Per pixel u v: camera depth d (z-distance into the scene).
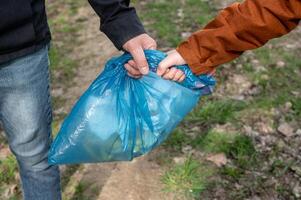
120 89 1.85
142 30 1.93
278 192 2.90
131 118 1.84
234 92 3.73
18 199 2.96
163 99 1.82
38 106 1.99
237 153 3.17
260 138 3.28
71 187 2.99
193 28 4.74
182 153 3.19
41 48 1.92
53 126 3.51
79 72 4.18
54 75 4.13
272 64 4.04
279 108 3.54
